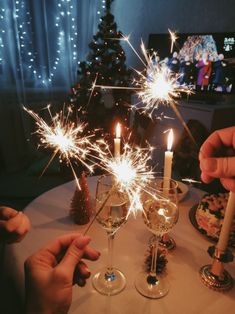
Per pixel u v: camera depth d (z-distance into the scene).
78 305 0.62
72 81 3.41
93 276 0.70
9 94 3.02
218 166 0.57
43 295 0.52
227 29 2.69
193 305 0.63
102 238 0.85
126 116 2.88
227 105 2.57
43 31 3.05
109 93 2.86
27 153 3.16
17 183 2.57
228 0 2.61
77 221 0.90
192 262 0.76
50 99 3.28
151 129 2.88
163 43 3.05
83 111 2.73
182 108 2.66
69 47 3.26
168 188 0.67
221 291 0.67
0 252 0.93
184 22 3.10
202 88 2.78
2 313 0.70
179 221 0.94
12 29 2.86
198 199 1.10
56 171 2.68
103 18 2.69
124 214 0.66
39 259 0.58
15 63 2.94
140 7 3.61
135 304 0.63
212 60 2.63
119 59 2.78
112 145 2.54
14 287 0.68
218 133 0.73
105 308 0.62
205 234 0.84
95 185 1.19
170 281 0.70
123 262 0.76
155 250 0.67
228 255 0.67
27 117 3.08
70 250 0.59
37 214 0.96
